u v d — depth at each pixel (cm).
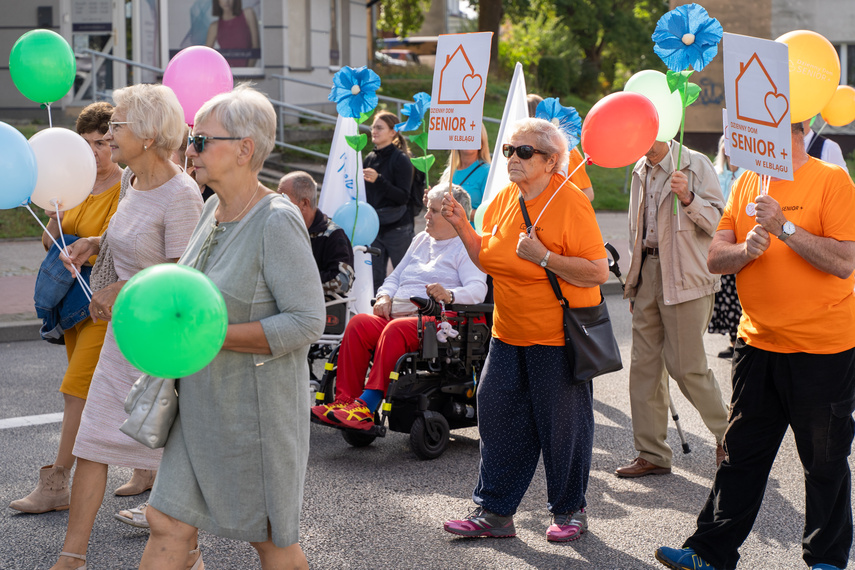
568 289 395
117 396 355
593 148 398
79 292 412
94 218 420
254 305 271
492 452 416
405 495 476
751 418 357
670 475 512
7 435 565
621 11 3762
